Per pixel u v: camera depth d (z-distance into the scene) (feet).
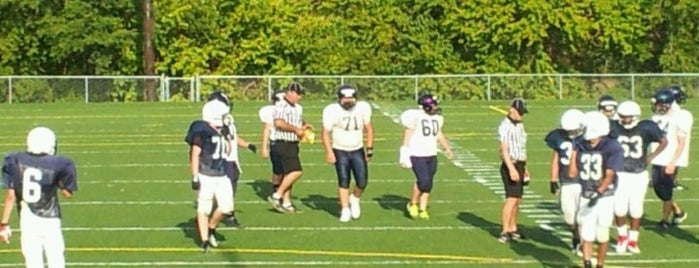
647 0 451.53
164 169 198.08
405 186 176.24
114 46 429.38
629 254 122.93
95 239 131.95
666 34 455.22
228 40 437.99
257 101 380.17
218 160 122.72
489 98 391.45
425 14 447.01
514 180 127.54
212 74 435.53
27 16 429.79
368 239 132.05
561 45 453.99
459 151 225.97
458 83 391.04
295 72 439.63
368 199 162.71
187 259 120.57
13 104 372.58
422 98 143.74
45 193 98.48
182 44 434.30
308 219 145.48
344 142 143.02
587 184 108.78
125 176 188.85
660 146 122.11
